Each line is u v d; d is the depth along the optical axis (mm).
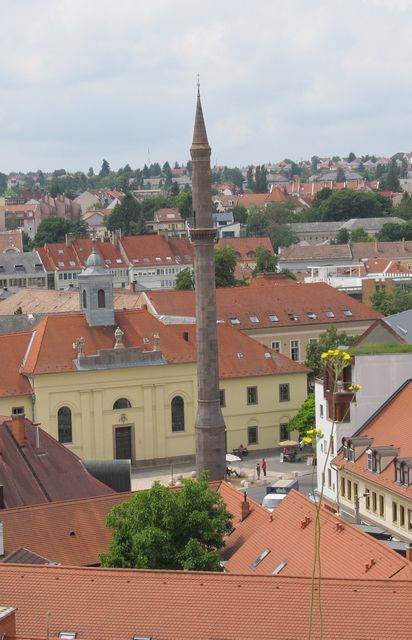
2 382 149500
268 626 61500
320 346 196500
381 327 153000
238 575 64438
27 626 64062
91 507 87812
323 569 73000
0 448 101688
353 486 108688
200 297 128125
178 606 63469
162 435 155375
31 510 85812
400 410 109500
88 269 157375
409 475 98438
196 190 127125
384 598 61688
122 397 153250
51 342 152750
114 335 156875
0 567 67375
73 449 151000
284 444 155875
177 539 81000
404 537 97688
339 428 111688
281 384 163375
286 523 81812
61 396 150375
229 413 160375
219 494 86188
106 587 65312
